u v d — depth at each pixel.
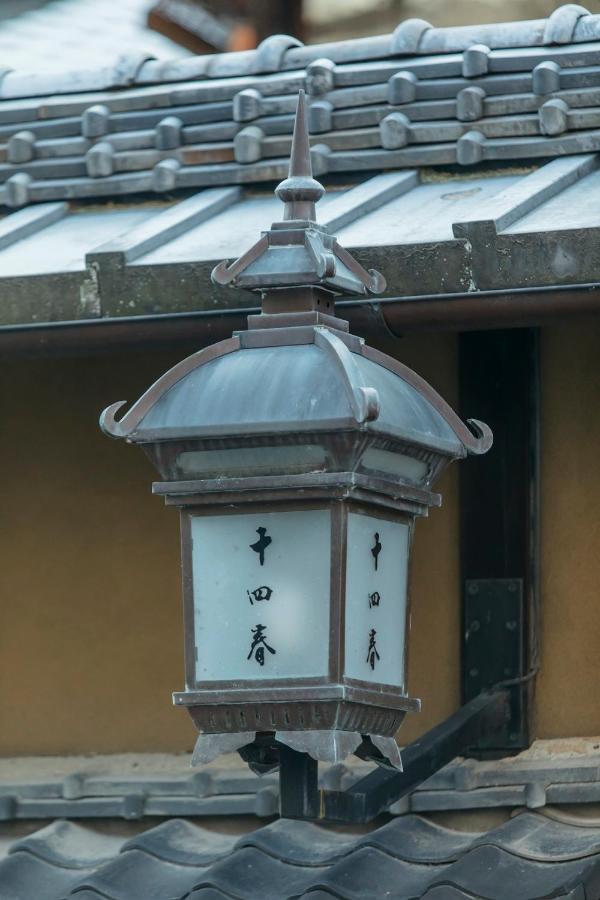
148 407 6.74
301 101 7.27
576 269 7.45
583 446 8.99
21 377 10.02
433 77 9.67
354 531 6.64
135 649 9.66
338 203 8.73
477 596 8.91
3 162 10.40
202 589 6.70
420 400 7.09
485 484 8.95
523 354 8.93
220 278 6.95
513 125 9.17
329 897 7.93
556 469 9.02
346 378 6.39
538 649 8.91
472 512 8.97
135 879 8.51
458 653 9.06
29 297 8.33
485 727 8.48
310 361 6.62
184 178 9.73
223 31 20.55
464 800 8.61
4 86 10.97
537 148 9.02
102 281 8.19
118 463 9.81
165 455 6.71
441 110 9.45
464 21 19.59
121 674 9.67
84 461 9.86
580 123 9.04
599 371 9.00
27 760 9.72
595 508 8.95
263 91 10.07
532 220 7.84
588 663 8.88
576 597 8.94
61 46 21.52
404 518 7.06
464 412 9.00
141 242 8.39
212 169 9.71
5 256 8.99
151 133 10.09
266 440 6.50
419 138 9.37
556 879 7.70
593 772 8.50
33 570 9.88
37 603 9.86
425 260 7.71
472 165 9.21
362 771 8.92
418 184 9.32
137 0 22.67
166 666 9.59
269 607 6.60
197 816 9.12
